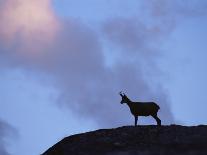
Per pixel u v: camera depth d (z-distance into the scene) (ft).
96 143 426.10
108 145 417.69
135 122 483.92
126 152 380.78
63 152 429.79
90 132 458.91
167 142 401.90
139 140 419.13
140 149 392.88
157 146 395.14
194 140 395.96
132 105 484.74
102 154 393.29
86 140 438.40
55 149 444.96
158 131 434.71
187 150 368.27
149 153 367.45
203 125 449.06
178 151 367.04
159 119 486.79
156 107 487.61
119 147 410.31
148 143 408.87
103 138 433.89
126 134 435.94
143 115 486.38
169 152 365.20
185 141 396.57
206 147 371.35
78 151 419.33
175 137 412.36
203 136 405.80
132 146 407.23
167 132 429.79
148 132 434.71
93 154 405.39
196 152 354.33
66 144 444.14
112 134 440.86
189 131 426.51
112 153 386.52
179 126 448.24
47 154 444.14
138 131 439.63
